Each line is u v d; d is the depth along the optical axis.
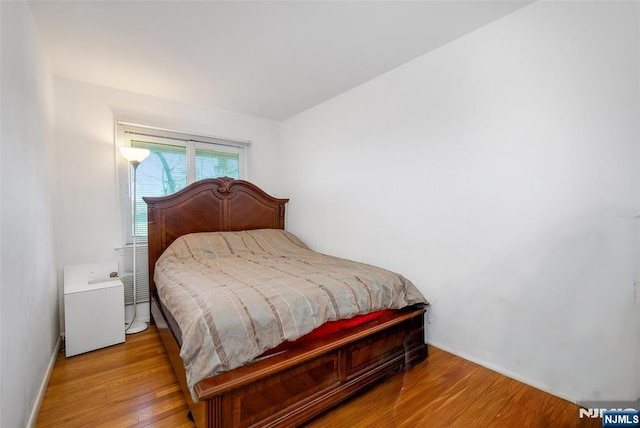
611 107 1.51
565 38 1.64
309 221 3.66
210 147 3.56
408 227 2.51
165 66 2.49
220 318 1.39
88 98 2.77
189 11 1.78
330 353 1.60
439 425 1.48
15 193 1.31
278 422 1.39
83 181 2.73
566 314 1.67
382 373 1.83
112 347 2.39
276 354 1.48
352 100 3.00
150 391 1.78
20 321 1.34
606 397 1.50
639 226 1.44
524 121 1.81
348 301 1.79
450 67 2.17
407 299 2.13
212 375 1.29
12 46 1.35
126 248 2.95
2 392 1.11
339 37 2.08
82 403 1.67
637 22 1.43
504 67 1.88
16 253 1.31
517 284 1.86
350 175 3.07
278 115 3.87
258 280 1.93
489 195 1.98
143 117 3.08
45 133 2.11
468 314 2.11
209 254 2.84
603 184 1.54
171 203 3.10
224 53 2.29
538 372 1.78
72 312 2.23
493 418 1.52
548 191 1.72
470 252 2.09
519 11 1.81
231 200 3.49
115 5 1.71
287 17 1.85
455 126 2.15
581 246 1.61
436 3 1.73
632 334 1.46
